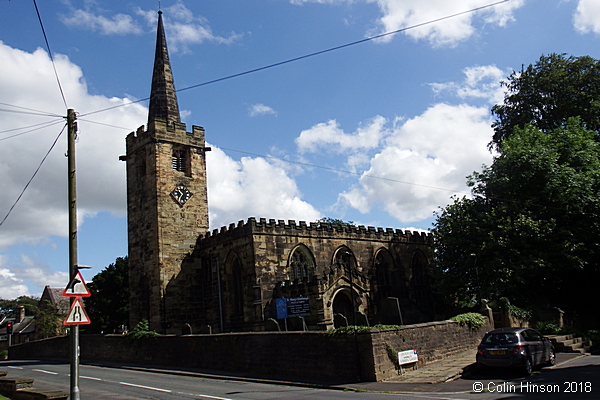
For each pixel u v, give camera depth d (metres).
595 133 51.34
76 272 19.02
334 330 26.08
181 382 26.92
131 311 51.81
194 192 53.41
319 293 42.41
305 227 50.31
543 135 47.34
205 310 50.84
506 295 43.16
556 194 43.62
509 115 60.22
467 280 44.66
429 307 60.12
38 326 85.94
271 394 21.48
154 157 51.31
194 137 54.81
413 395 20.20
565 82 56.34
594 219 43.16
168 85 55.59
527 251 41.78
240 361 30.59
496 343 25.42
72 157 21.05
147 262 50.53
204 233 53.22
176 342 36.03
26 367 39.06
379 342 24.75
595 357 30.97
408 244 60.56
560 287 47.97
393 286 56.97
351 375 24.73
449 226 47.22
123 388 24.89
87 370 35.31
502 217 43.22
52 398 18.70
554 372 25.19
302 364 27.06
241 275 47.28
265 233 46.97
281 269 47.38
